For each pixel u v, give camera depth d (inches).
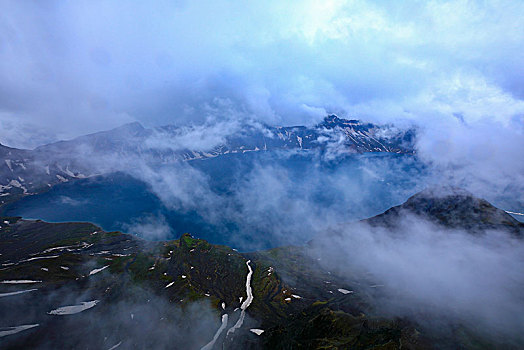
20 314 5073.8
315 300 5575.8
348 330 4028.1
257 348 4210.1
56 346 4276.6
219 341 4478.3
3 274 6643.7
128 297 5738.2
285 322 4864.7
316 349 3678.6
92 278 6648.6
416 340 3508.9
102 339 4463.6
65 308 5305.1
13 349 4188.0
